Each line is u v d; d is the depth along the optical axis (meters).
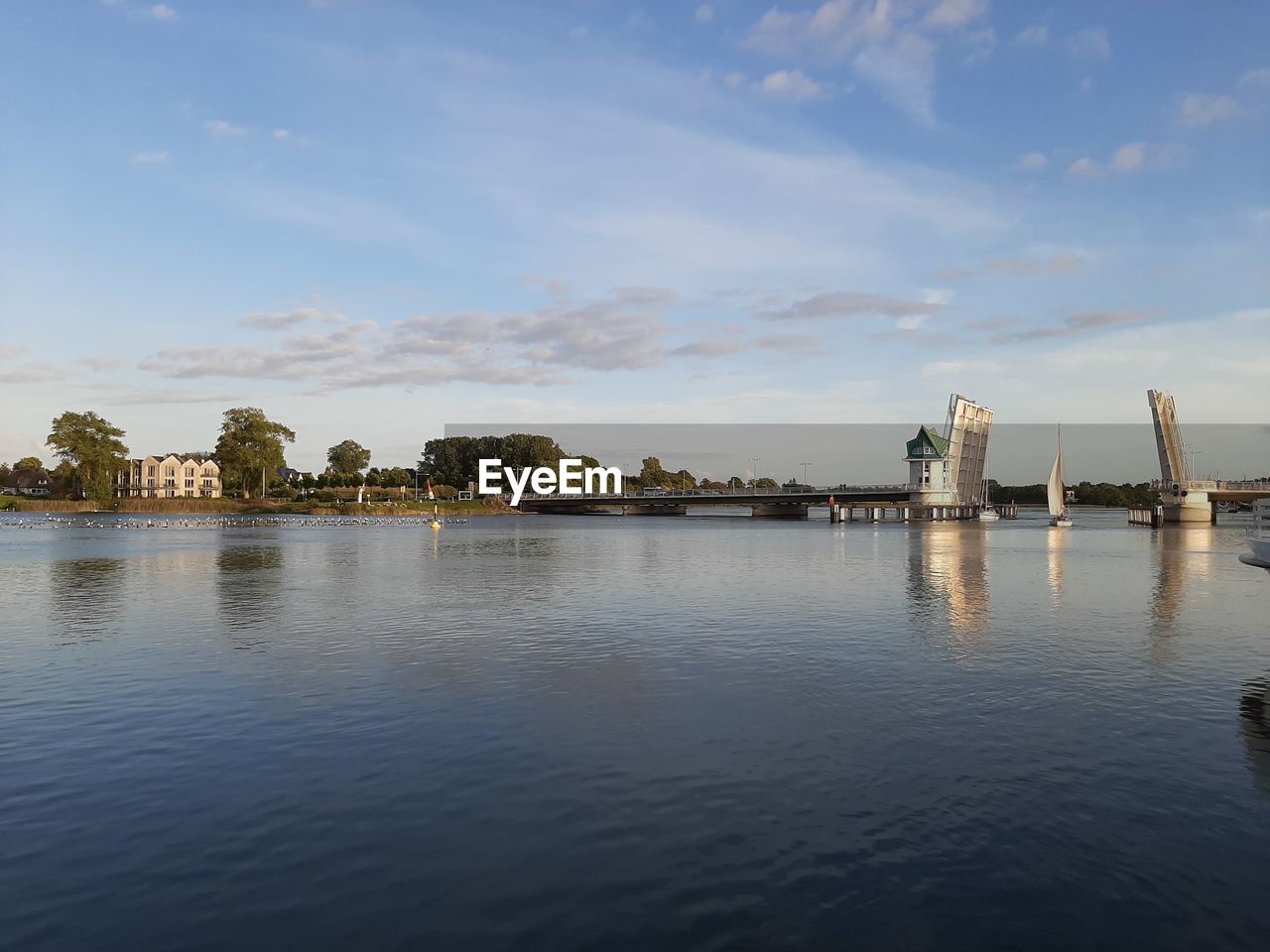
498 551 71.00
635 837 11.20
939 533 118.06
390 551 70.25
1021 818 11.83
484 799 12.53
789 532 120.25
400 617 31.06
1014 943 8.66
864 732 15.98
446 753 14.72
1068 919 9.12
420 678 20.55
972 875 10.13
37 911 9.28
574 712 17.39
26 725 16.36
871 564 57.50
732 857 10.61
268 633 27.34
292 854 10.70
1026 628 28.77
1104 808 12.20
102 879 10.04
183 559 59.75
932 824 11.64
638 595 38.31
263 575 47.69
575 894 9.65
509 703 18.14
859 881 9.98
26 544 78.06
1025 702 18.28
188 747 15.04
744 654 23.73
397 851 10.78
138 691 19.09
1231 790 12.93
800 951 8.52
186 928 8.95
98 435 180.62
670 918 9.13
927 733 15.95
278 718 16.91
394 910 9.30
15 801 12.44
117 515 167.38
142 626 28.75
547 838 11.16
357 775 13.55
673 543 85.12
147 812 12.04
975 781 13.31
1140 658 23.23
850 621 30.25
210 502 187.25
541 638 26.50
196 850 10.82
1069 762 14.27
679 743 15.30
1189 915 9.20
